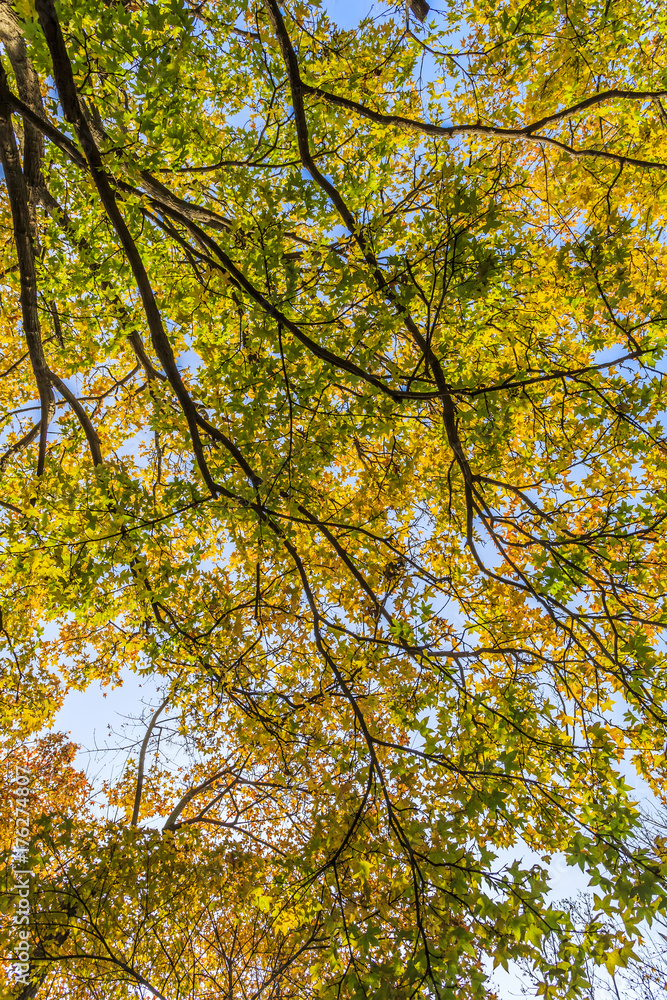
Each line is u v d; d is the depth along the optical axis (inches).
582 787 165.3
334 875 157.6
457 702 181.5
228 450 179.2
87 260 175.3
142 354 231.1
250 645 219.5
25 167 205.8
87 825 218.7
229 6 171.9
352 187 177.3
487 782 164.6
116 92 143.9
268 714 213.6
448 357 193.2
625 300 217.6
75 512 160.1
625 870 139.0
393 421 187.9
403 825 169.0
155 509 166.6
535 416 219.6
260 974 250.4
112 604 176.2
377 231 164.4
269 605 223.3
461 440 200.4
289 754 219.1
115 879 209.3
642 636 168.7
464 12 218.2
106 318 196.9
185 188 214.2
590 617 170.4
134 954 206.2
